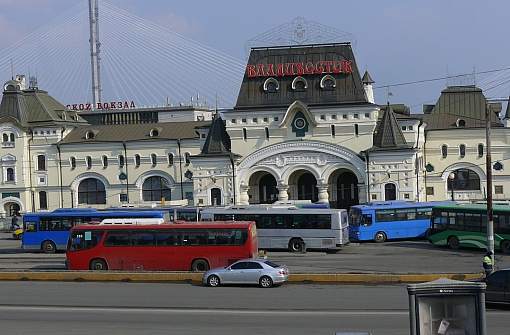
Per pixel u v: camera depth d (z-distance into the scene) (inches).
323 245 2667.3
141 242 2231.8
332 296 1700.3
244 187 3737.7
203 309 1582.2
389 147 3545.8
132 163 4298.7
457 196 3971.5
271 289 1825.8
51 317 1524.4
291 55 3750.0
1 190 4441.4
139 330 1389.0
